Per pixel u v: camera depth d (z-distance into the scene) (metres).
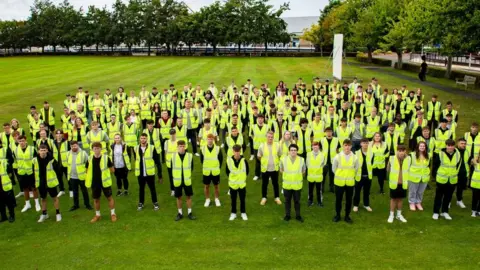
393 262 7.99
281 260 8.13
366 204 10.52
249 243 8.85
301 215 10.27
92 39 81.88
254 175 13.49
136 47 94.88
